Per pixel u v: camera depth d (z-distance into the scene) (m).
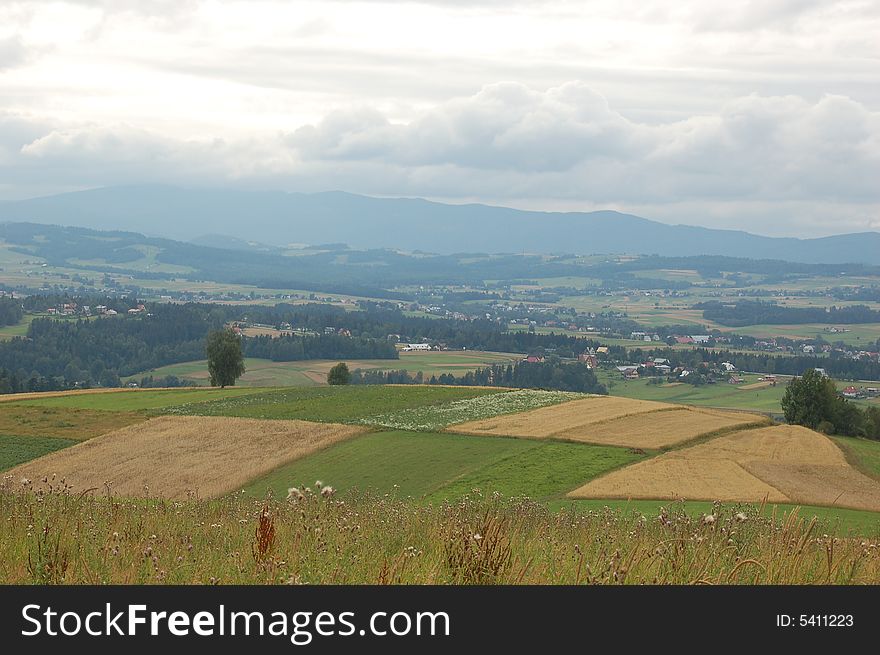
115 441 62.91
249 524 12.03
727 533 10.16
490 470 52.22
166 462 55.84
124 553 9.41
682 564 9.05
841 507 42.69
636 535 11.18
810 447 59.81
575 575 8.93
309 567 8.78
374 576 8.76
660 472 51.59
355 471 52.66
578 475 50.91
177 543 10.48
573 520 13.42
